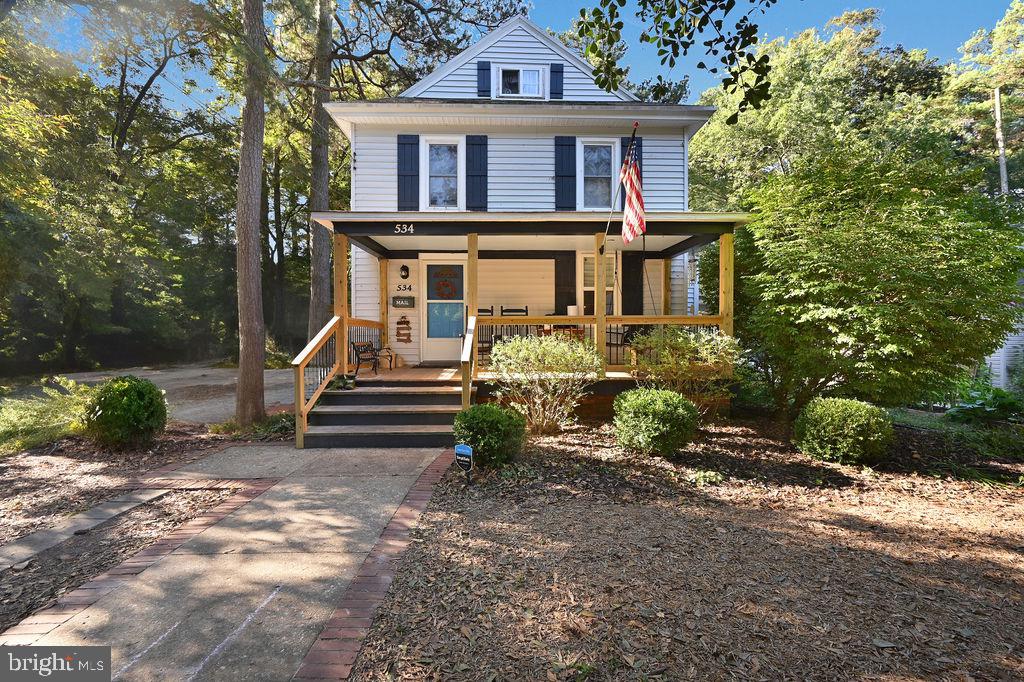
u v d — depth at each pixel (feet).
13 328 63.52
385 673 7.97
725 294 27.30
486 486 16.87
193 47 35.45
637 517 14.42
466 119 34.37
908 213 23.39
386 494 16.35
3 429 26.21
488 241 33.22
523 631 9.05
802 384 27.14
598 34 14.07
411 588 10.52
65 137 47.67
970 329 22.67
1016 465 20.68
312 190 49.67
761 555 12.20
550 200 35.27
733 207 48.91
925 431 25.95
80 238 54.34
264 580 10.90
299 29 48.29
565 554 12.01
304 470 19.20
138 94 65.57
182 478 18.34
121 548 12.80
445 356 35.63
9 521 14.66
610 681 7.79
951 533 13.97
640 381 26.48
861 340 23.57
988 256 23.11
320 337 24.75
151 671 8.04
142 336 79.97
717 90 75.77
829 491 17.24
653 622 9.35
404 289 35.70
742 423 26.71
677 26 12.91
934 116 68.69
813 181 26.40
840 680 7.93
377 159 34.78
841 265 23.68
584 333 34.06
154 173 69.46
